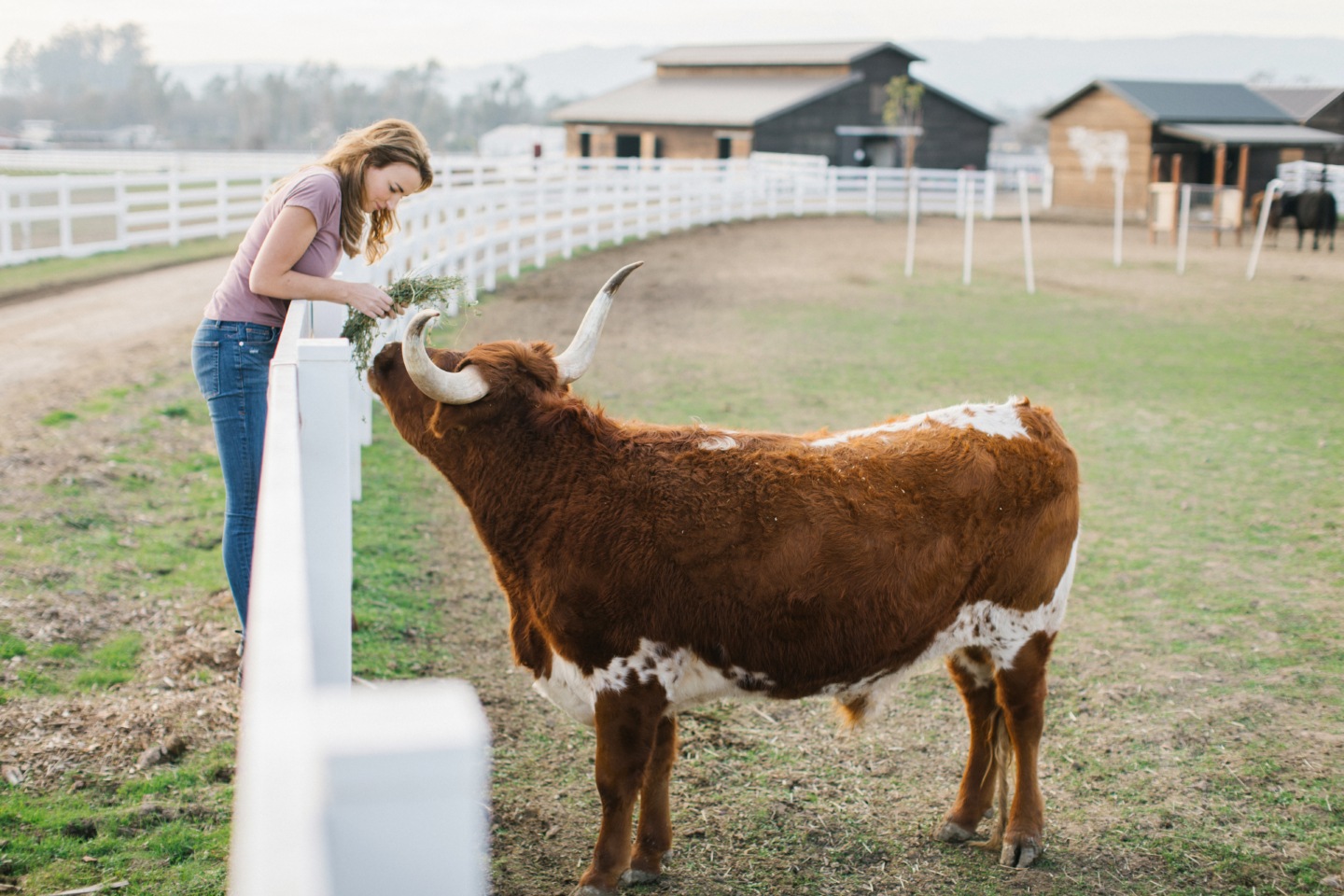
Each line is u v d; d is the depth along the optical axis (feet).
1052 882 12.26
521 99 609.42
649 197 84.94
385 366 12.79
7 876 11.11
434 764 3.68
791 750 15.28
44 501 21.94
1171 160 120.26
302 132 528.63
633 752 11.61
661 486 11.50
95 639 16.61
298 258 12.96
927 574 11.78
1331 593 20.66
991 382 39.86
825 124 147.13
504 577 12.19
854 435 12.48
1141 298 61.67
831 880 12.34
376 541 22.25
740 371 40.86
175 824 12.30
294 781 3.61
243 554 13.84
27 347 38.01
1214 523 24.89
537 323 49.01
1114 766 14.73
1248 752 14.93
